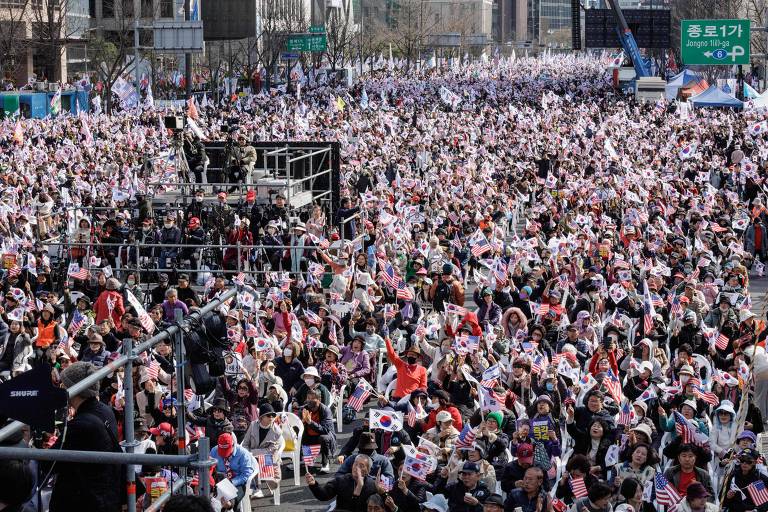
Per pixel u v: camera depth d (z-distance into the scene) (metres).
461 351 21.08
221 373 12.18
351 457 16.66
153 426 18.77
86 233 35.50
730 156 62.88
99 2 119.31
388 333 25.31
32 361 23.56
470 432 16.25
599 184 48.94
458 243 36.38
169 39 80.44
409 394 20.23
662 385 19.48
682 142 68.62
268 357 21.58
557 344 23.42
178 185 38.50
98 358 23.08
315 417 20.28
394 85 131.88
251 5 121.06
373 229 37.38
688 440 17.09
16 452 8.36
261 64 149.62
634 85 119.31
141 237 35.03
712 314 25.89
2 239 35.12
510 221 47.62
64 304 29.58
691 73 111.06
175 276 33.56
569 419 17.89
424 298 29.31
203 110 93.94
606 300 28.70
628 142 68.62
